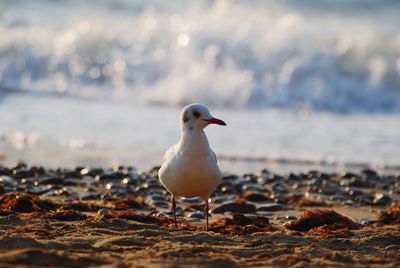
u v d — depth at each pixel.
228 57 24.84
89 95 23.84
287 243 7.54
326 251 7.05
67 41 26.16
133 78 24.47
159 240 7.33
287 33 25.38
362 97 23.48
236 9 27.80
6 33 26.70
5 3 30.45
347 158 16.11
